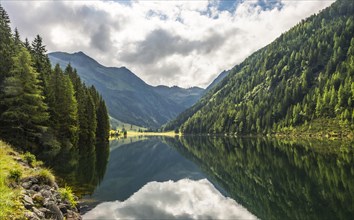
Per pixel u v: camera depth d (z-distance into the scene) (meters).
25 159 25.83
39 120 43.66
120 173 42.81
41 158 41.22
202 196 30.62
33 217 11.18
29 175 17.33
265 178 38.62
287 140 111.56
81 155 54.81
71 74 79.19
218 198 29.69
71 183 30.41
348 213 22.09
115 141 143.50
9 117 40.12
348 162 44.09
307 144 84.62
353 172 36.44
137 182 37.41
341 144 78.25
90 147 75.19
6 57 46.25
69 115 58.62
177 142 143.50
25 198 12.84
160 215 22.67
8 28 55.03
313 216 21.95
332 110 125.81
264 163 51.47
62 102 58.19
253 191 32.56
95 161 50.75
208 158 68.06
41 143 48.03
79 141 71.88
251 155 65.88
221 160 62.38
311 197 27.31
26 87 41.81
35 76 42.50
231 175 43.84
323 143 85.62
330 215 21.88
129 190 31.36
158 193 31.67
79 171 37.41
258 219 22.36
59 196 17.50
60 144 53.25
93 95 98.00
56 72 59.50
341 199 25.75
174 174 46.38
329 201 25.50
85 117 74.69
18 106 40.28
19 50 51.03
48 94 53.62
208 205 26.73
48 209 13.29
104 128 99.06
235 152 76.44
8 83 39.94
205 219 22.44
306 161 48.56
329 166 41.94
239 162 56.44
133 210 23.33
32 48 69.88
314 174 37.31
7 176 15.09
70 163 42.84
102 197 26.28
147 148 103.31
